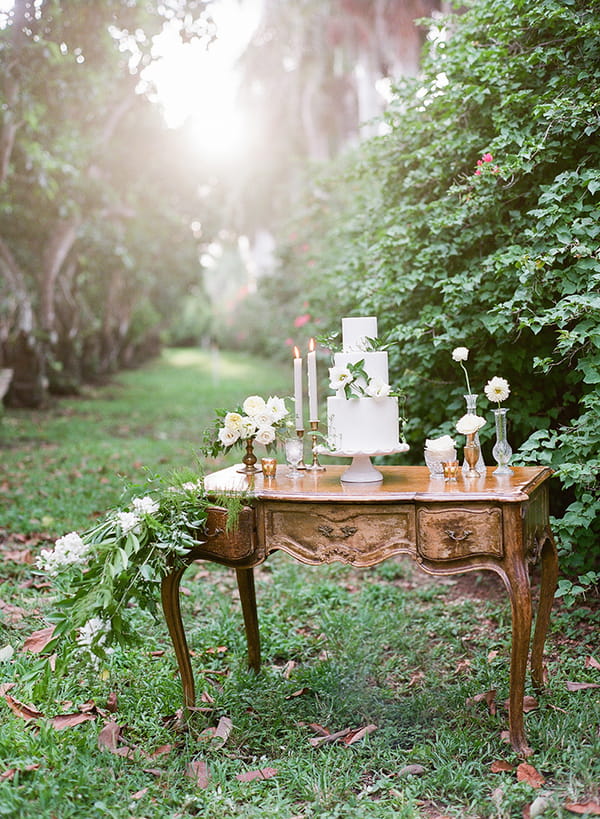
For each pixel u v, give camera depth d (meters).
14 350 14.47
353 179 5.73
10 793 2.36
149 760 2.77
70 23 9.45
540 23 4.20
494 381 3.19
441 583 4.95
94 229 15.27
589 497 3.70
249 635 3.61
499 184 4.27
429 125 4.72
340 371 3.00
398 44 16.02
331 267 7.73
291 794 2.60
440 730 2.95
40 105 10.20
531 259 3.84
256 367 27.94
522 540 2.76
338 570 5.27
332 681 3.39
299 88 25.34
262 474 3.34
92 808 2.39
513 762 2.73
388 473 3.35
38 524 5.83
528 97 4.18
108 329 23.36
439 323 4.38
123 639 2.91
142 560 2.95
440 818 2.42
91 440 10.69
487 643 3.85
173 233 18.83
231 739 2.95
